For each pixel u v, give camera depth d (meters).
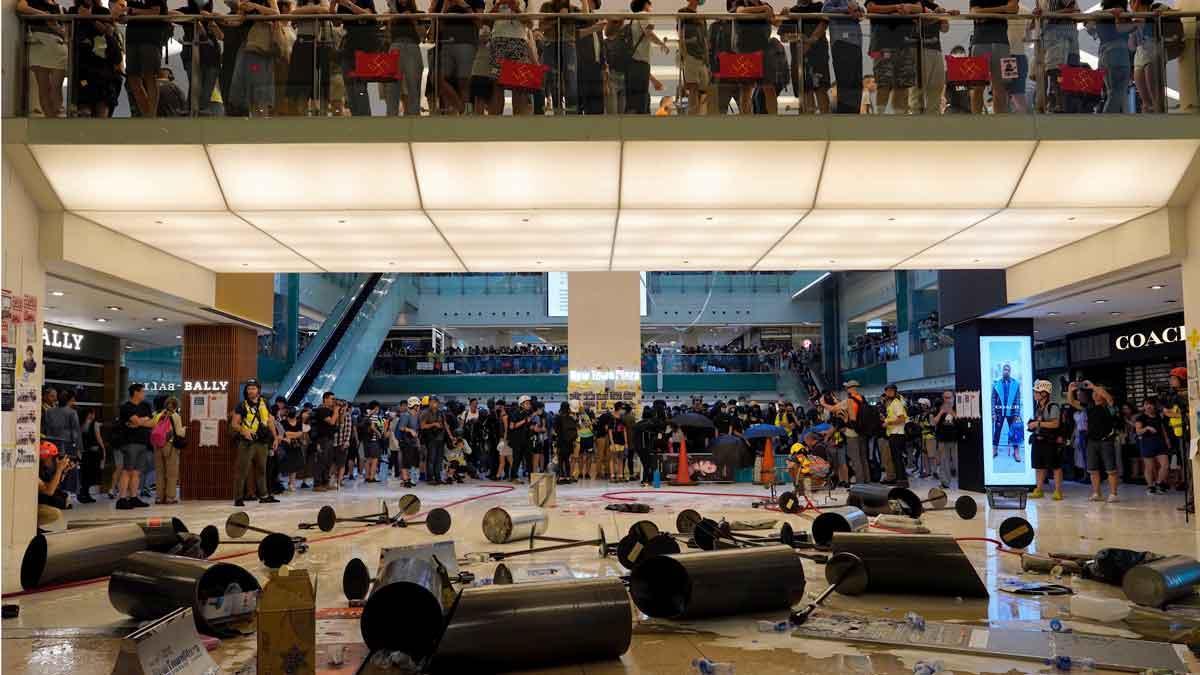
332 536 8.82
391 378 35.97
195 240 11.26
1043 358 19.47
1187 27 9.21
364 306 29.33
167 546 6.88
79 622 5.21
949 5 11.91
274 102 8.99
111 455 16.88
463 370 36.16
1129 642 4.46
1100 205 9.77
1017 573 6.48
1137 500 12.62
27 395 9.13
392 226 10.70
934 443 17.67
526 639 4.03
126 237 10.95
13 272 8.94
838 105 9.10
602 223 10.69
